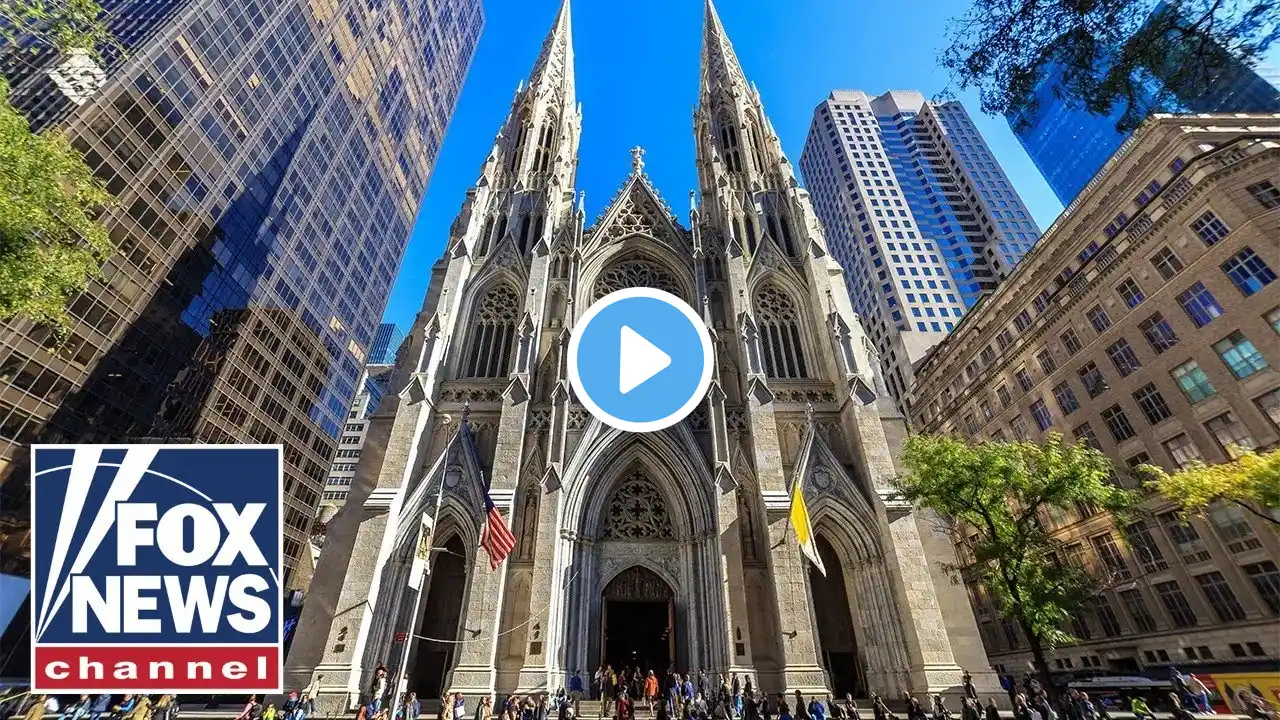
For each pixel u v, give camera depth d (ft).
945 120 450.71
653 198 162.91
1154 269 146.41
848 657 102.42
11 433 136.87
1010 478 85.61
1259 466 75.46
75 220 60.95
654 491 117.91
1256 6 37.11
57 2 65.57
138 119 172.24
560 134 185.98
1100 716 75.82
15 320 137.39
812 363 129.49
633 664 109.50
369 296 330.13
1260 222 122.21
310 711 81.20
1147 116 43.37
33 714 67.87
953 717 78.79
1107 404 158.51
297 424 259.39
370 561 95.71
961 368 236.84
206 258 200.75
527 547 102.12
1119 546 151.33
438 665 100.53
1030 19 44.16
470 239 146.30
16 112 57.21
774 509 100.99
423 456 113.39
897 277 347.15
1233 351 126.52
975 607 206.18
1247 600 121.08
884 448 108.99
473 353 133.18
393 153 354.33
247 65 220.43
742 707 78.43
